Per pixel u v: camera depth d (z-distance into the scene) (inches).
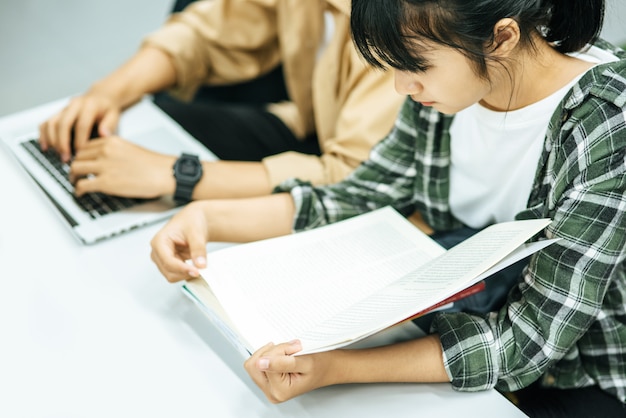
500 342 38.3
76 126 57.2
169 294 42.9
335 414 36.7
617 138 35.1
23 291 42.8
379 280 40.2
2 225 47.9
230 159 68.2
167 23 70.0
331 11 56.5
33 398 36.8
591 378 44.4
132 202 50.8
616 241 36.1
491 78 36.5
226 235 46.6
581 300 36.7
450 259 37.6
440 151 46.1
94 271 44.5
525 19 34.3
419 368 38.2
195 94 78.7
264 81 77.1
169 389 37.4
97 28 117.3
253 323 37.5
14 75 106.8
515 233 36.1
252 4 65.9
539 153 40.9
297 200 47.1
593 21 37.2
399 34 33.5
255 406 36.8
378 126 53.2
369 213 45.6
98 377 37.9
